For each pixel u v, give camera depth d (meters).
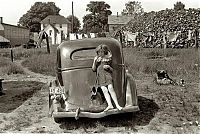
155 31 32.66
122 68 6.70
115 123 6.37
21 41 68.19
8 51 29.95
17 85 12.09
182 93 9.36
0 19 57.56
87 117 6.24
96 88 6.22
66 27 78.19
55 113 6.02
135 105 6.27
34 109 7.93
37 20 90.06
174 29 31.52
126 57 17.38
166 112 7.23
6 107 8.24
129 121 6.51
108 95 6.09
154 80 11.72
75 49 6.74
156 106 7.84
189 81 11.59
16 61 22.47
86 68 6.48
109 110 5.97
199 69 13.69
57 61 6.97
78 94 6.35
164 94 9.30
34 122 6.71
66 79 6.51
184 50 21.80
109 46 6.77
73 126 6.26
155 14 36.31
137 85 11.01
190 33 28.36
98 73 6.22
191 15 32.47
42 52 27.19
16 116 7.25
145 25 35.94
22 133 5.95
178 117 6.81
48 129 6.20
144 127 6.16
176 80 11.78
